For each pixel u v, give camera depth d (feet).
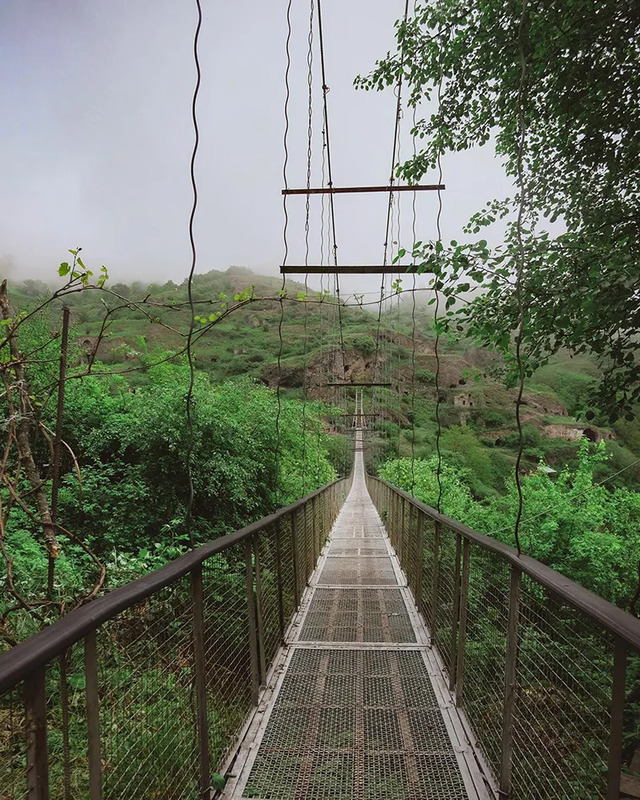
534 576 4.31
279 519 10.32
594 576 17.79
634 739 4.96
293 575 12.55
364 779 5.94
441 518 8.98
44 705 2.61
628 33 9.97
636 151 10.80
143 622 4.56
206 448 22.03
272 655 9.30
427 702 7.76
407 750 6.49
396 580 16.26
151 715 4.48
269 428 27.04
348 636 10.87
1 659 2.32
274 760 6.31
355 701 7.81
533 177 12.56
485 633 6.80
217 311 8.24
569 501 19.80
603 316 9.08
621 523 19.25
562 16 10.07
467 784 5.82
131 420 22.04
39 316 19.97
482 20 11.76
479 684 6.68
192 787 4.98
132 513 19.08
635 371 9.44
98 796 3.28
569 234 9.59
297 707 7.63
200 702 5.23
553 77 11.60
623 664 2.94
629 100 10.66
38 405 7.16
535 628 5.23
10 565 6.26
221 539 5.99
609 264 8.70
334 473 53.88
